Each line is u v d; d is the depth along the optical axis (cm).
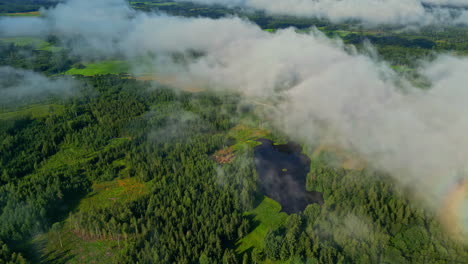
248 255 16362
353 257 15350
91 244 16575
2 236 16212
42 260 15638
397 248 15988
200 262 15212
